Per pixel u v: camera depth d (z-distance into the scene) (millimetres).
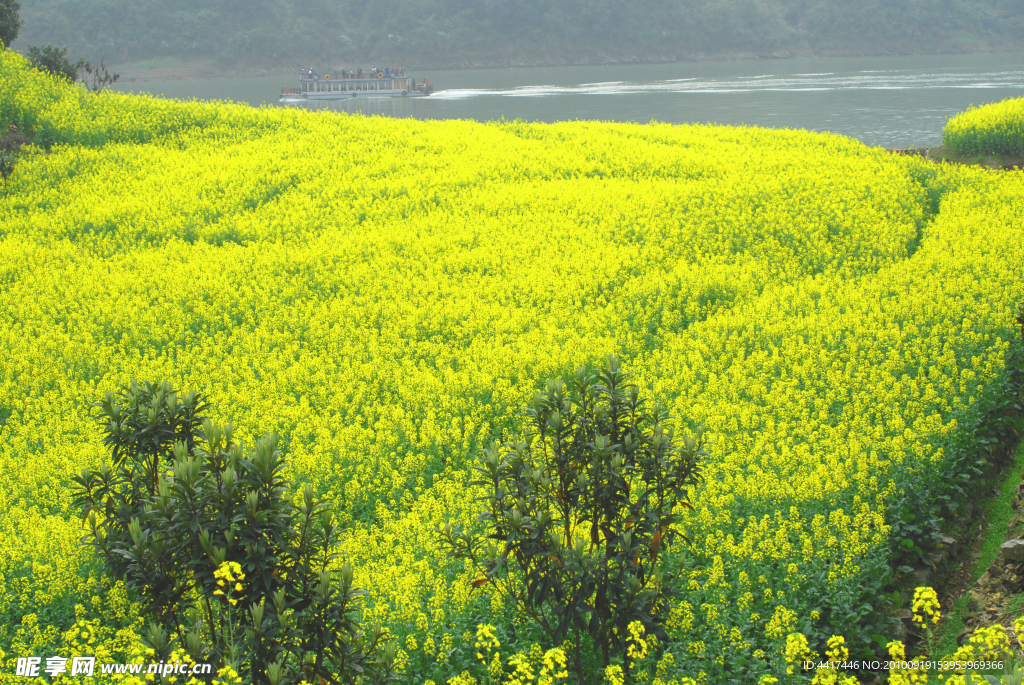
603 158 32781
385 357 15133
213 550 5457
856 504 8922
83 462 11031
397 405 13297
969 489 10070
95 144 31266
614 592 6527
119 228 23297
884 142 47250
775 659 6746
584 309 17438
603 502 6688
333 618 5695
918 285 16562
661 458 6770
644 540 6656
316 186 28188
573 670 7164
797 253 21016
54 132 30156
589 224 24141
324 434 11875
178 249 22156
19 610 8102
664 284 18266
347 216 25375
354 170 30359
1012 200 23234
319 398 13406
